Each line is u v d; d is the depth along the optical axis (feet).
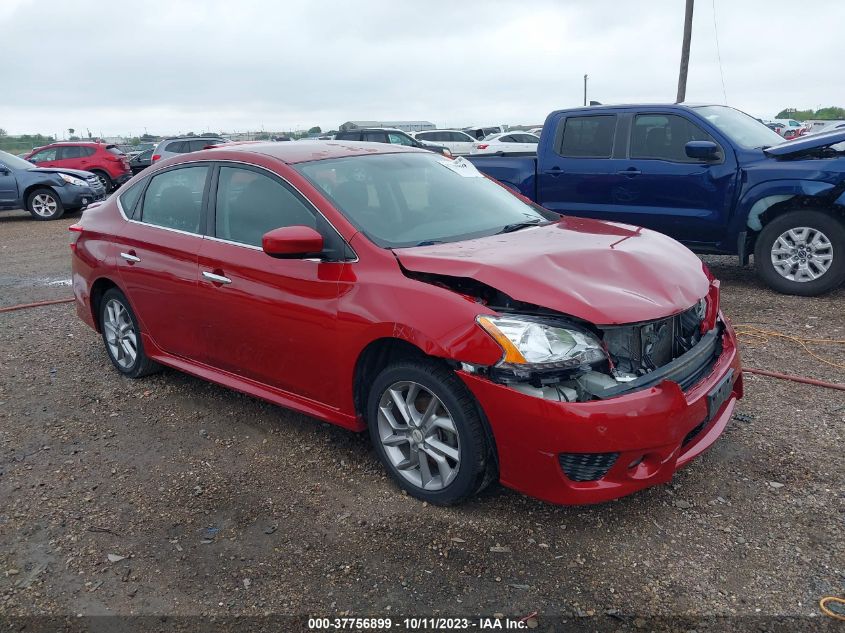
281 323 11.99
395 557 9.64
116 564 9.76
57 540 10.37
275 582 9.25
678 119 23.35
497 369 9.32
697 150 21.97
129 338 16.42
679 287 10.38
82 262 16.79
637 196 23.98
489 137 89.20
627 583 8.95
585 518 10.33
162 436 13.65
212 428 13.91
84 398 15.66
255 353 12.82
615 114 24.50
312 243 10.85
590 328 9.50
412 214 12.39
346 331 10.93
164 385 16.24
